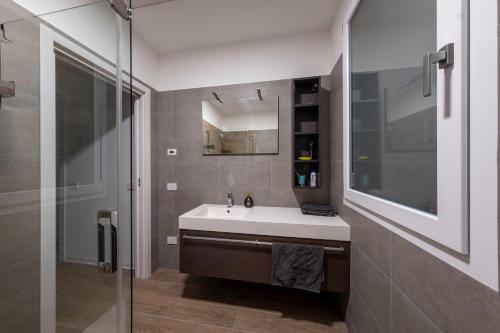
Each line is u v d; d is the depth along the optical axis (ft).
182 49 6.84
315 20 5.59
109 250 4.34
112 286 4.27
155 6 4.99
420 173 2.26
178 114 6.89
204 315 4.96
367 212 3.54
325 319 4.85
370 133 3.43
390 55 2.85
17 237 3.36
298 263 4.49
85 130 4.30
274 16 5.42
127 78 4.61
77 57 4.05
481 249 1.53
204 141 6.73
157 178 7.00
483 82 1.50
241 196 6.54
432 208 2.08
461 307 1.71
